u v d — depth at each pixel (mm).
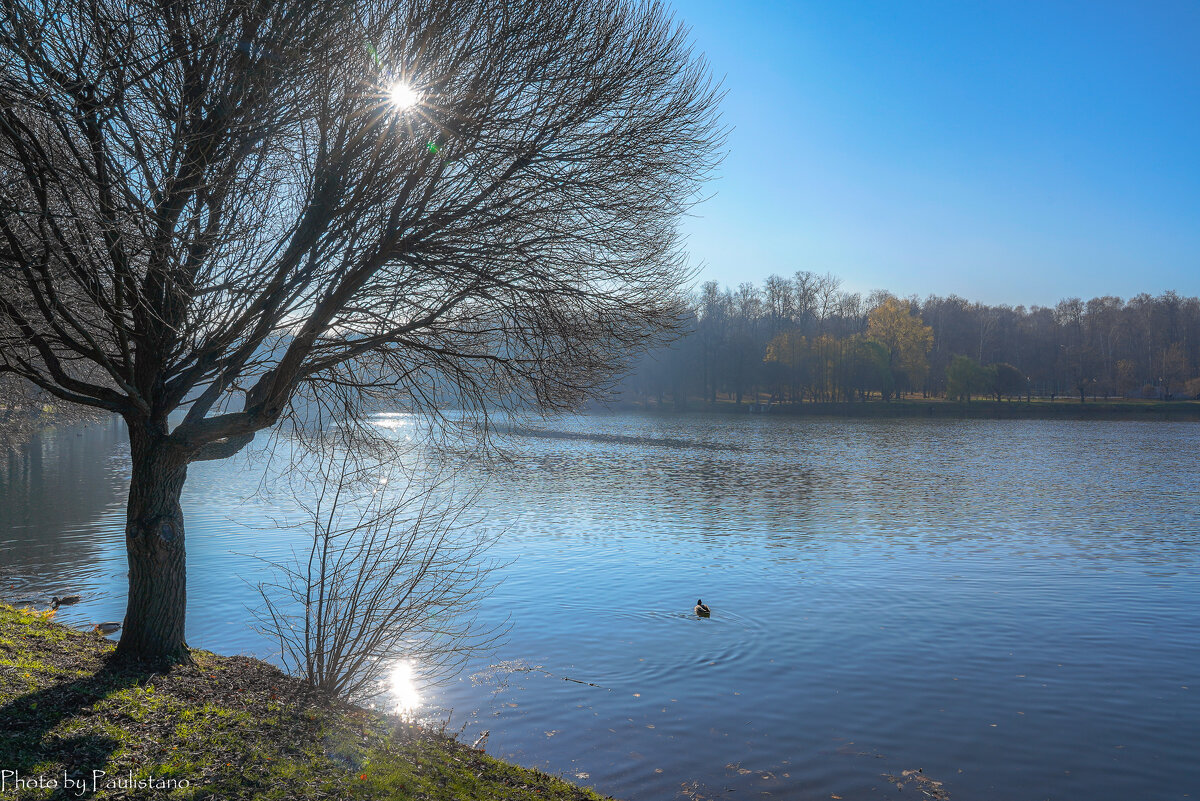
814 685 12742
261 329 8484
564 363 10031
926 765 10094
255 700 8414
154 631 9117
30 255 7184
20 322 7625
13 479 37500
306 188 8648
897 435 73688
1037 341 143250
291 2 7781
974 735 10977
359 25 8391
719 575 20109
